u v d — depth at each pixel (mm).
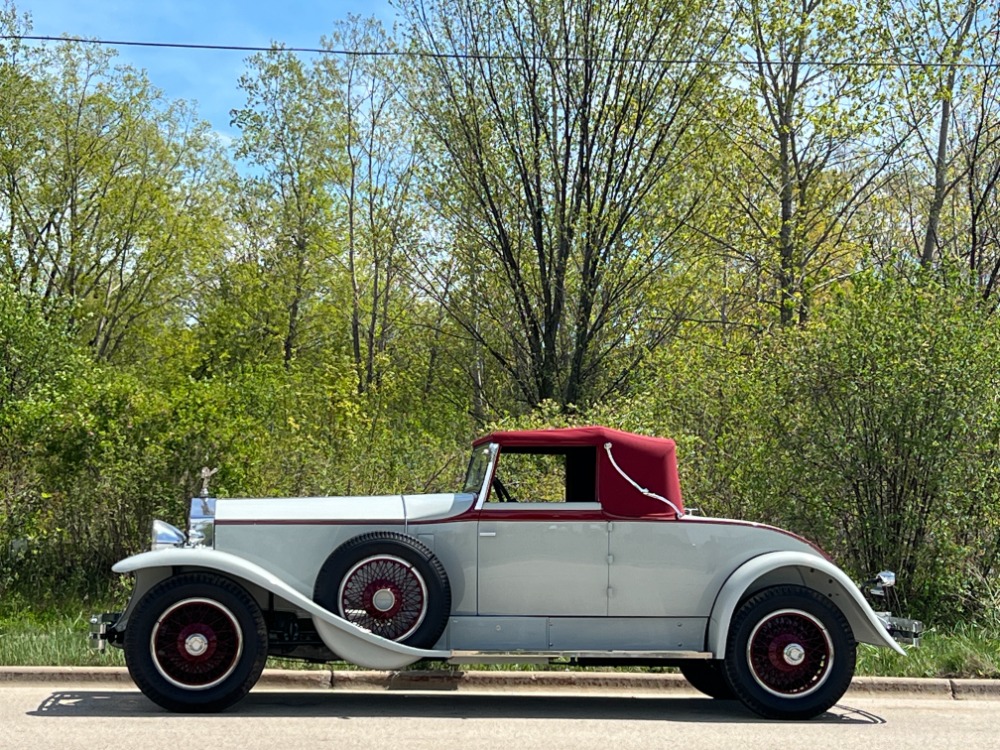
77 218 38094
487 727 8047
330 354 39500
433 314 38219
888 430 13547
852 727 8383
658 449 8875
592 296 26641
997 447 13492
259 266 40375
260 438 14664
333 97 38594
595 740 7609
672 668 10586
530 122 26047
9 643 10586
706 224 27562
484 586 8633
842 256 29078
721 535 8805
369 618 8359
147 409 14125
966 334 13484
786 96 26984
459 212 27609
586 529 8695
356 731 7754
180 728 7703
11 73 34938
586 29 25234
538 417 16312
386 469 15508
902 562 13539
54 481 13977
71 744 7145
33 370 16234
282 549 8680
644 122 25734
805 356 14172
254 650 8273
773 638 8594
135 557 8258
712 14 25281
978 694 10156
